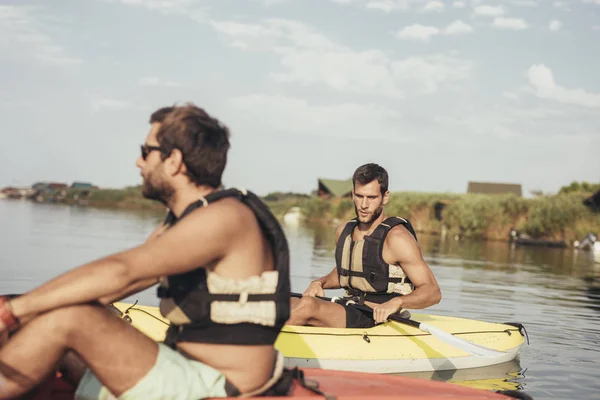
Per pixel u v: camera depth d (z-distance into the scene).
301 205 41.28
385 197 5.04
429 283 4.80
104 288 2.09
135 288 2.41
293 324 4.68
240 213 2.24
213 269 2.27
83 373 2.45
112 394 2.25
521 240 25.31
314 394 2.51
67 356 2.47
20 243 13.45
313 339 4.54
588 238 23.59
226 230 2.19
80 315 2.10
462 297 8.88
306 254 14.49
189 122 2.30
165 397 2.19
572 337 6.45
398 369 4.68
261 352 2.33
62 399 2.59
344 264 5.10
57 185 78.69
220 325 2.28
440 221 30.23
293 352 4.38
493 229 27.45
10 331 2.25
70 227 20.16
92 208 45.28
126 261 2.11
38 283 8.17
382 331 4.89
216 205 2.21
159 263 2.13
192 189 2.34
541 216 26.02
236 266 2.26
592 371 5.05
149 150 2.35
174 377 2.21
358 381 2.92
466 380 4.62
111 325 2.15
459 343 4.57
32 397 2.22
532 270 13.74
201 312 2.28
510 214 27.69
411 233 5.01
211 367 2.31
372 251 4.95
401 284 4.94
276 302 2.32
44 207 42.38
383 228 4.97
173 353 2.29
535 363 5.25
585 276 12.98
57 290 2.07
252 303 2.28
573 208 25.83
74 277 2.08
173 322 2.37
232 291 2.26
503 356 5.20
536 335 6.47
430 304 4.75
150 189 2.38
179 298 2.31
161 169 2.33
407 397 2.67
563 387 4.54
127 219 28.12
